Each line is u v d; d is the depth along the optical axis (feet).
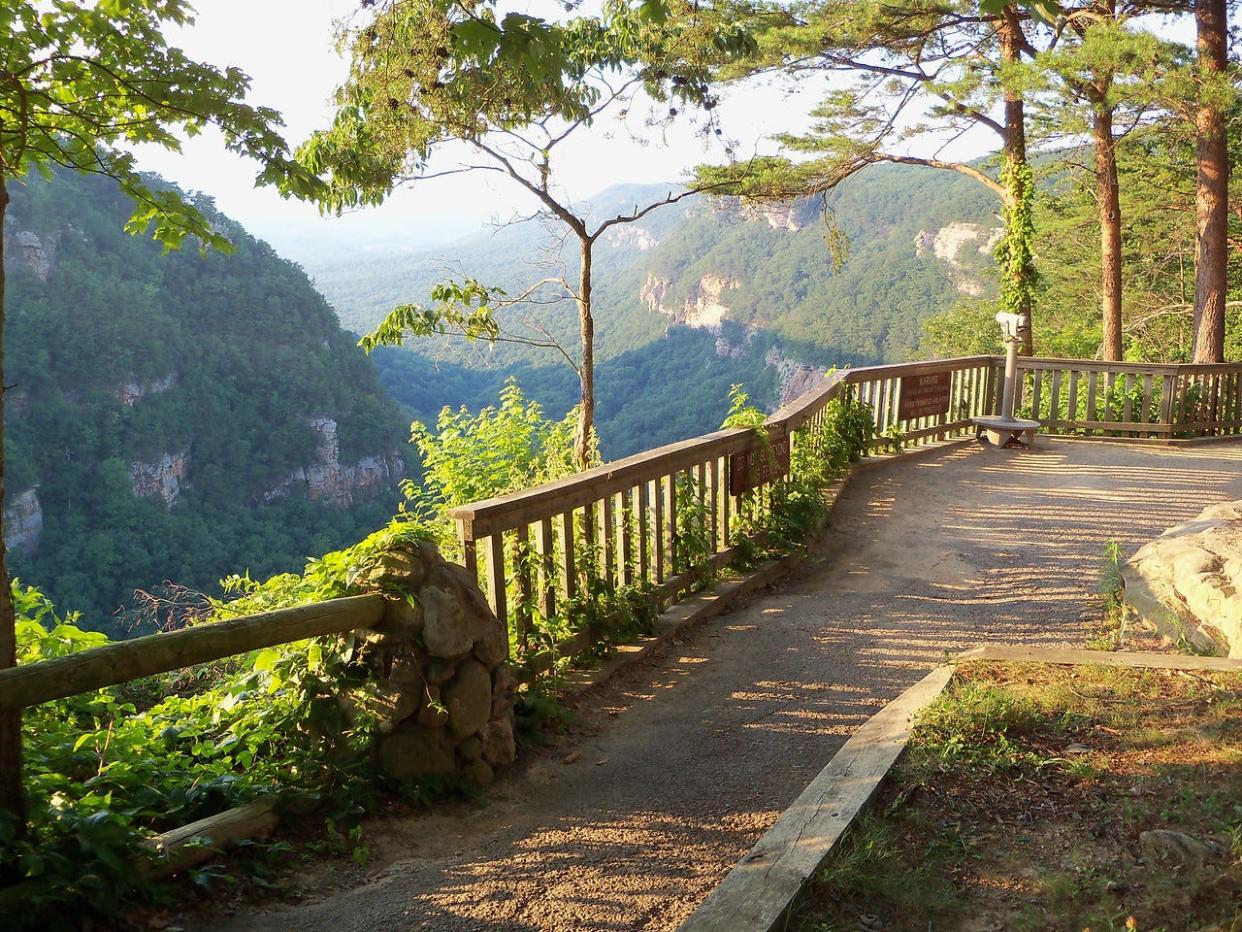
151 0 11.51
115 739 12.03
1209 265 50.98
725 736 14.82
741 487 23.30
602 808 12.37
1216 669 14.29
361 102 32.71
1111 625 19.13
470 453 40.73
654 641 18.67
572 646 17.13
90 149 12.11
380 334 37.45
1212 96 44.19
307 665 12.59
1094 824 10.23
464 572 13.04
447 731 12.50
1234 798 10.32
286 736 12.45
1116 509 29.71
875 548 26.04
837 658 18.20
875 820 10.46
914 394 38.99
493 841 11.39
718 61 36.81
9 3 11.05
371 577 12.45
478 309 38.14
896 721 13.16
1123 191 95.30
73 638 15.94
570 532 17.26
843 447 33.30
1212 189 50.65
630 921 9.51
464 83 30.91
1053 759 11.68
